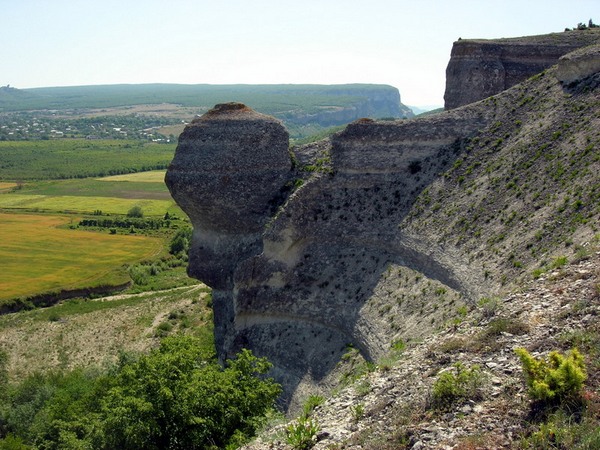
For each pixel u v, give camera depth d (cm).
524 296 2128
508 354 1755
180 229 12519
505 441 1372
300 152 4625
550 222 2981
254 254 4225
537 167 3503
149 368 2931
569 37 5653
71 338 7088
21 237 12631
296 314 3962
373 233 4009
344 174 4372
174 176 4494
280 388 3512
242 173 4397
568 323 1794
